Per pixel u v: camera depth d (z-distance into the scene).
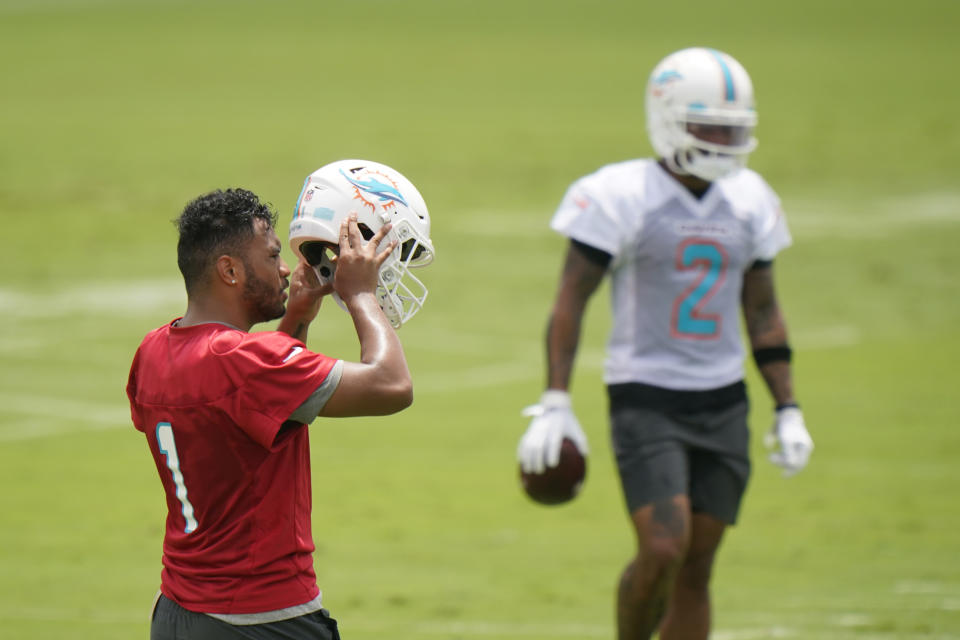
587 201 19.83
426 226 13.75
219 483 12.58
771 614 22.95
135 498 31.05
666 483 18.78
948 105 134.62
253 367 12.34
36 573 25.45
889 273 61.19
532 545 27.67
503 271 61.47
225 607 12.56
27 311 52.72
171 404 12.63
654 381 19.42
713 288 19.66
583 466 19.78
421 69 167.25
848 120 123.00
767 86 151.50
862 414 38.44
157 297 55.31
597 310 53.97
